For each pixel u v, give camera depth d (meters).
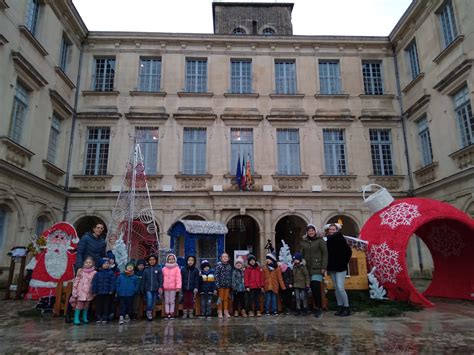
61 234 9.75
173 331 6.74
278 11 25.64
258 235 18.22
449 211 9.48
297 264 8.55
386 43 20.17
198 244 12.15
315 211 17.75
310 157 18.47
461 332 6.37
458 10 15.05
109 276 7.74
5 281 12.88
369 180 18.31
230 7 25.59
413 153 18.33
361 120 19.00
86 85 18.97
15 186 13.10
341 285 8.25
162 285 8.14
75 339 6.14
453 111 15.46
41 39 15.32
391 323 7.25
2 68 12.50
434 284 11.54
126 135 18.25
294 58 19.95
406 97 19.06
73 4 17.42
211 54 19.72
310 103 19.31
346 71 19.88
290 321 7.66
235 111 18.86
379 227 9.97
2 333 6.64
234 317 8.28
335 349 5.36
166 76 19.25
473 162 13.99
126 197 13.38
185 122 18.55
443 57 15.97
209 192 17.34
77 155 17.94
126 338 6.19
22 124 14.22
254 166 18.23
